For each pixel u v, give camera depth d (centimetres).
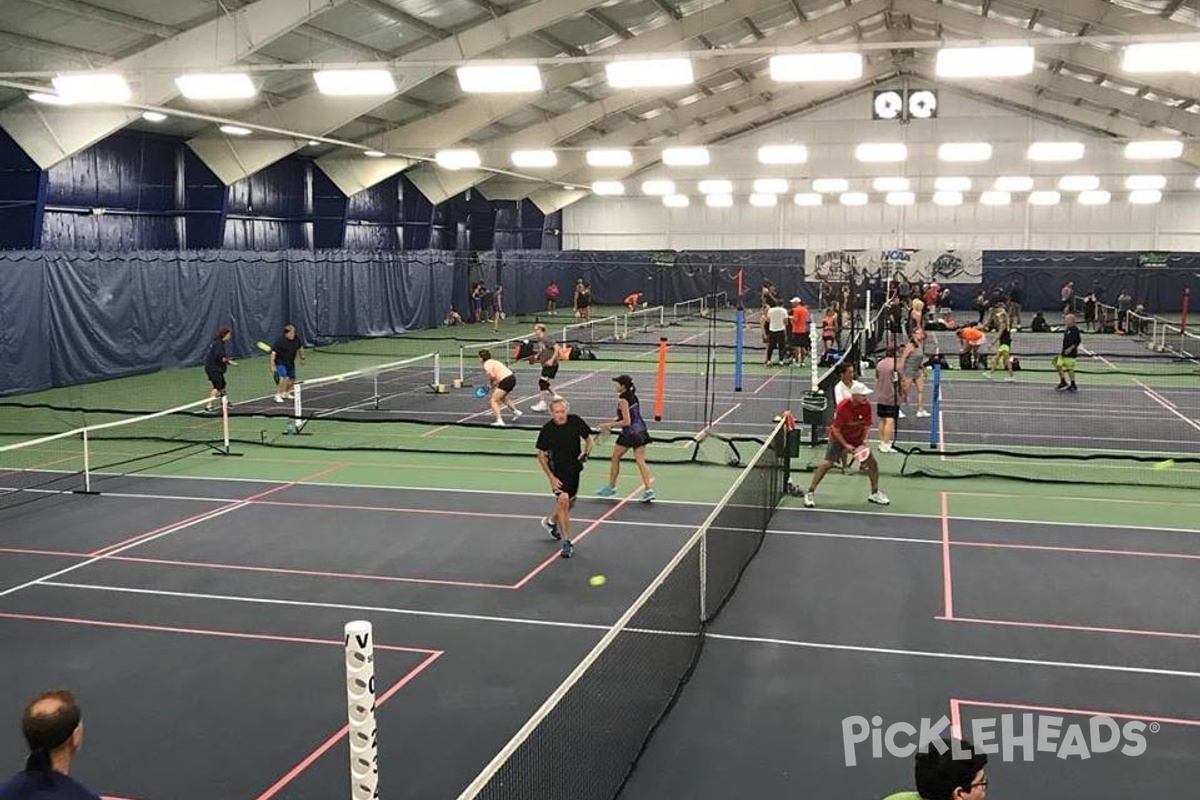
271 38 2234
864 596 1140
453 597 1134
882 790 733
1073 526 1428
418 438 2072
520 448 1970
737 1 3136
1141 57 1585
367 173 4028
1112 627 1048
